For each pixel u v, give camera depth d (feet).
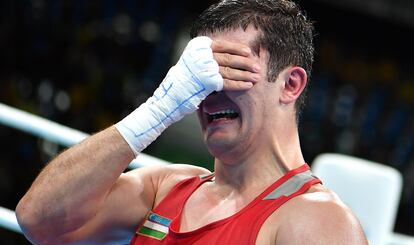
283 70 17.20
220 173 18.24
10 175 55.42
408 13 86.53
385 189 31.60
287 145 17.60
